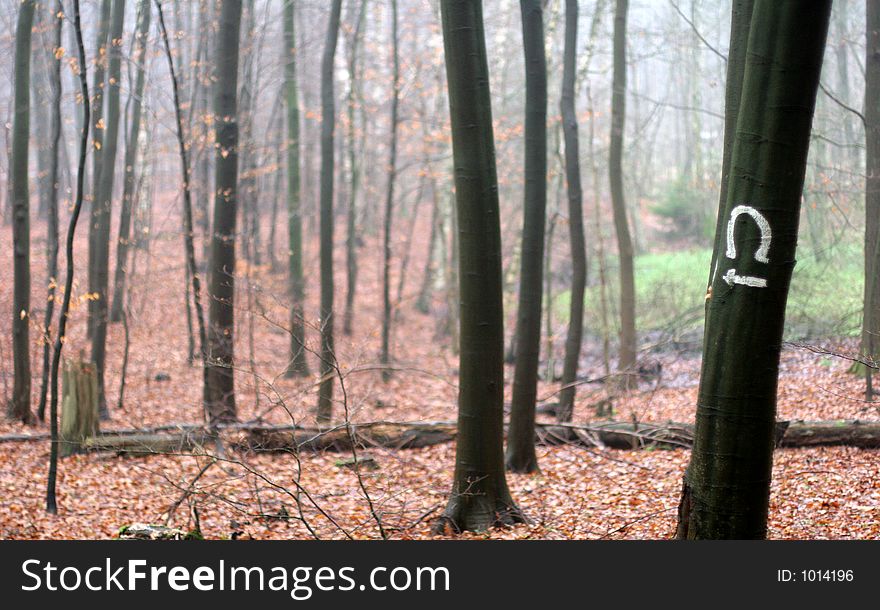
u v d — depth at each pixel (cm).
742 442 448
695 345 1705
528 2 955
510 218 2578
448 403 1666
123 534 732
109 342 2084
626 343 1591
